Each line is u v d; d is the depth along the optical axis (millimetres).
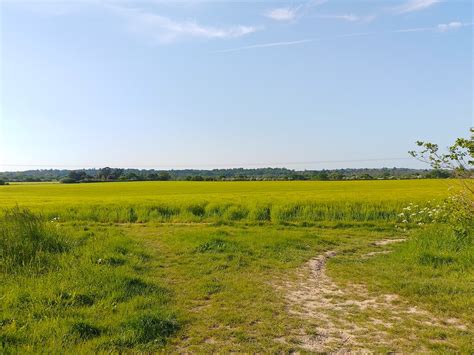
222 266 10336
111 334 5734
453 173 11125
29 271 8531
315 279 9266
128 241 12719
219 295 7906
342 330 6137
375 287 8430
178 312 6855
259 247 12688
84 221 21281
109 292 7441
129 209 23250
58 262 9211
